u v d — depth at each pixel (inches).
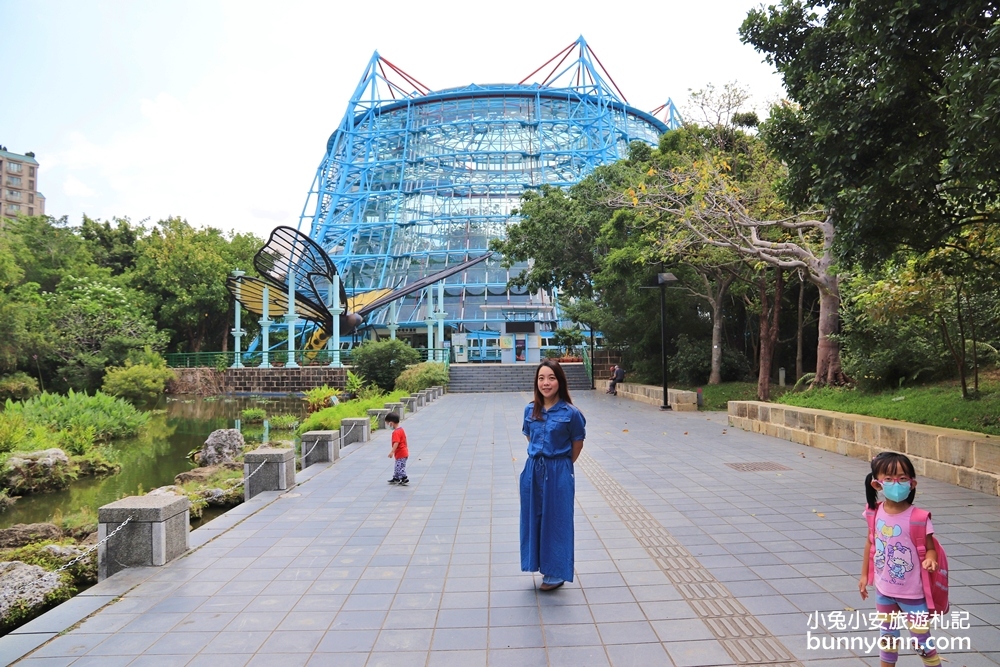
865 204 326.3
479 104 2817.4
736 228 666.2
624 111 2898.6
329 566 245.6
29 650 177.8
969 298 480.1
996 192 314.5
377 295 2108.8
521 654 168.6
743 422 650.8
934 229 351.9
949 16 287.6
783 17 416.2
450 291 2282.2
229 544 276.8
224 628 190.1
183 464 713.0
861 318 578.9
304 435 491.5
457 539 279.0
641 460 462.6
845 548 250.7
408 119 2736.2
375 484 406.0
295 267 1630.2
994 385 480.4
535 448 215.3
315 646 176.7
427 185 2600.9
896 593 142.5
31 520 483.8
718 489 361.7
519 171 2605.8
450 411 923.4
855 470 413.7
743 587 211.6
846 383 639.8
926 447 385.7
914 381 570.6
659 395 922.1
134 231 2442.2
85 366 1517.0
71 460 633.0
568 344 1780.3
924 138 318.0
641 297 1103.0
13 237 2044.8
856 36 321.1
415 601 207.9
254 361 1940.2
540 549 212.4
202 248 2204.7
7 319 1375.5
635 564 237.3
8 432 653.3
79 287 1802.4
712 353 1024.2
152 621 196.2
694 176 695.7
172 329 2149.4
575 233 1262.3
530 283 1414.9
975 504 312.5
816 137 347.3
